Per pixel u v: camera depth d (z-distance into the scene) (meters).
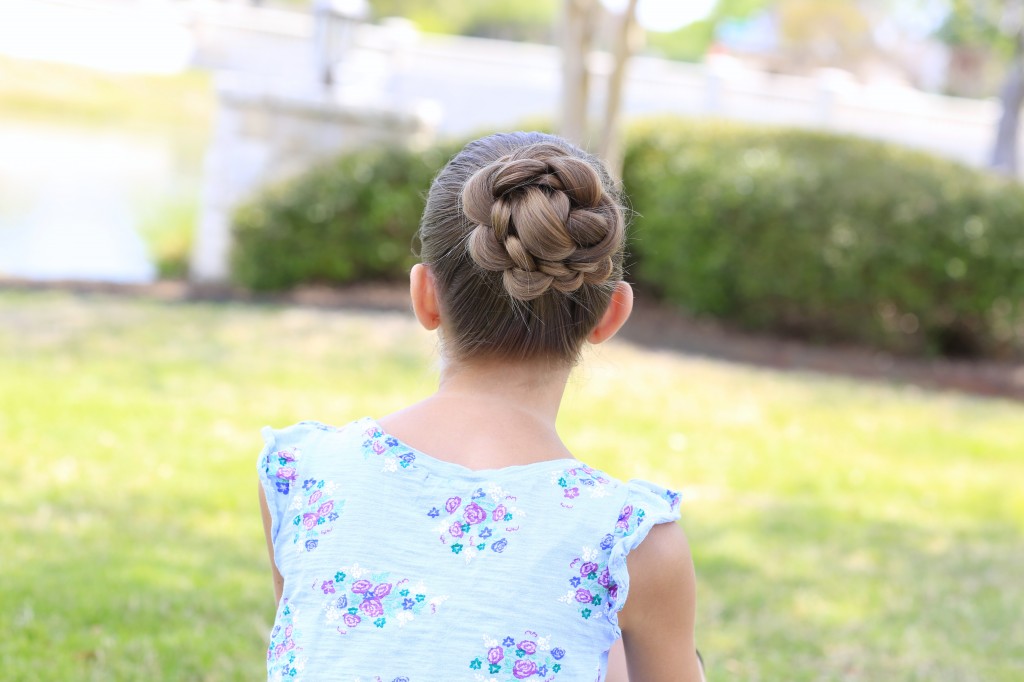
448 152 9.27
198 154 17.05
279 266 9.07
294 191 9.07
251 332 7.65
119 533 3.96
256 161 9.30
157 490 4.49
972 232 8.29
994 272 8.39
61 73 19.41
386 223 9.23
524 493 1.32
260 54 13.47
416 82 12.85
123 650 3.01
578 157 1.40
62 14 13.78
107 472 4.63
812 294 8.51
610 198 1.35
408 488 1.34
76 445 4.94
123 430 5.24
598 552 1.29
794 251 8.43
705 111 13.70
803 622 3.77
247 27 13.44
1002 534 4.96
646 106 13.62
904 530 4.91
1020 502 5.45
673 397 6.81
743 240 8.55
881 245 8.32
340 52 10.04
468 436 1.36
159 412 5.60
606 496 1.33
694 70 14.98
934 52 35.34
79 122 17.91
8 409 5.33
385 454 1.37
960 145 14.54
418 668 1.25
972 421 7.01
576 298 1.36
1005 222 8.37
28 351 6.56
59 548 3.73
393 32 12.72
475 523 1.30
